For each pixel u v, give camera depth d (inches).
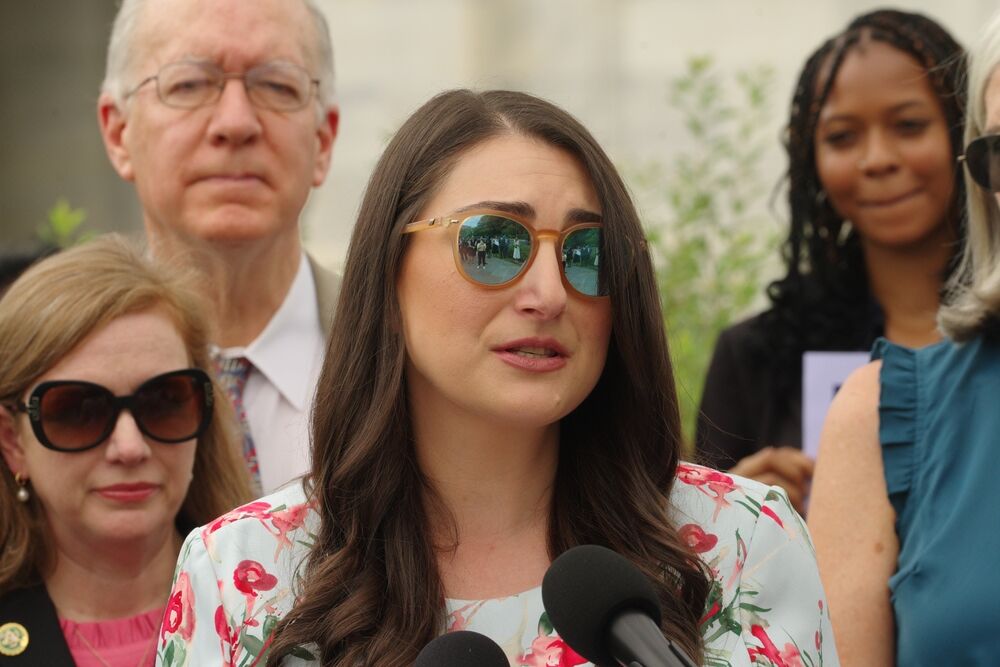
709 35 441.4
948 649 140.8
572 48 456.4
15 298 174.1
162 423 173.8
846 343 229.8
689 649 123.6
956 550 144.0
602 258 126.2
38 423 169.6
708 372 238.8
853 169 223.9
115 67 225.9
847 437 157.3
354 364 131.1
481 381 123.6
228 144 210.7
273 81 215.0
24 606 171.6
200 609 129.2
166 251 219.3
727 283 296.7
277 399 213.8
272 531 132.7
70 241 328.8
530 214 124.0
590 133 129.8
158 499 173.5
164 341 175.6
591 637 108.5
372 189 132.1
